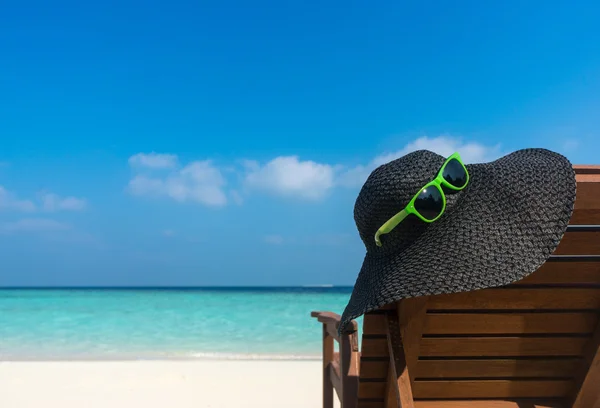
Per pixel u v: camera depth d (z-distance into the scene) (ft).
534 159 4.96
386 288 4.40
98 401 17.72
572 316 5.78
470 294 5.49
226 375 21.93
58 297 115.03
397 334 5.57
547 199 4.51
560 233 4.37
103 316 57.72
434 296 5.43
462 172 4.69
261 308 71.20
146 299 100.63
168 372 22.54
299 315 59.16
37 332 43.42
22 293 159.02
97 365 24.27
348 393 7.49
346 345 8.02
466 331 5.85
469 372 6.22
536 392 6.42
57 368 23.48
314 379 21.24
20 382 20.49
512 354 6.07
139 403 17.51
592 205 4.83
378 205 4.89
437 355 6.05
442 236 4.58
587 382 6.02
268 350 33.42
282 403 17.57
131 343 36.86
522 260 4.32
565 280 5.52
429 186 4.58
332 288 243.19
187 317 56.90
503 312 5.72
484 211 4.60
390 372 6.03
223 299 101.19
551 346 6.01
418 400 6.51
